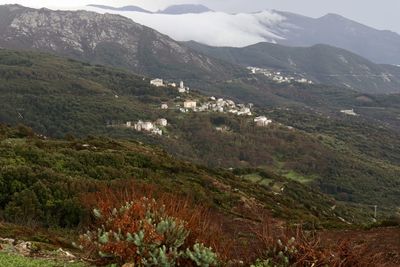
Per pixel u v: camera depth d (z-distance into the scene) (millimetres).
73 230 19750
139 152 59938
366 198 124812
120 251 6375
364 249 6996
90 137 67750
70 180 27859
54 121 149000
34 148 42219
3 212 22703
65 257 9211
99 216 7242
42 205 23484
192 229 6957
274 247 6707
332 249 6711
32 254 9516
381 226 28969
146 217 6758
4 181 26234
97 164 45250
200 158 144625
